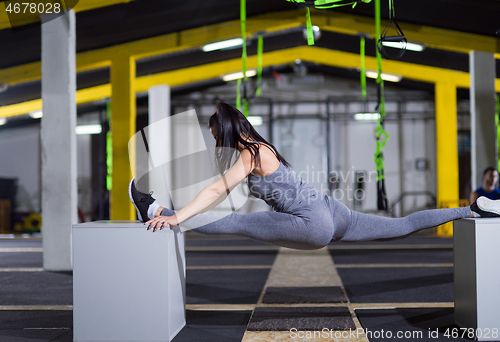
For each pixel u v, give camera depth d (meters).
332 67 12.77
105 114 13.61
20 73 8.65
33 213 13.11
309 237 2.20
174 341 2.28
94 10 7.18
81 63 8.41
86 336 2.27
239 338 2.31
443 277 4.32
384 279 4.22
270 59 10.52
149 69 9.80
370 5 7.15
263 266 5.19
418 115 12.84
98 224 2.31
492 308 2.22
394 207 12.71
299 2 3.86
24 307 3.11
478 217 2.40
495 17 7.04
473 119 8.17
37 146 14.08
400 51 3.49
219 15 7.55
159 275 2.27
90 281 2.28
